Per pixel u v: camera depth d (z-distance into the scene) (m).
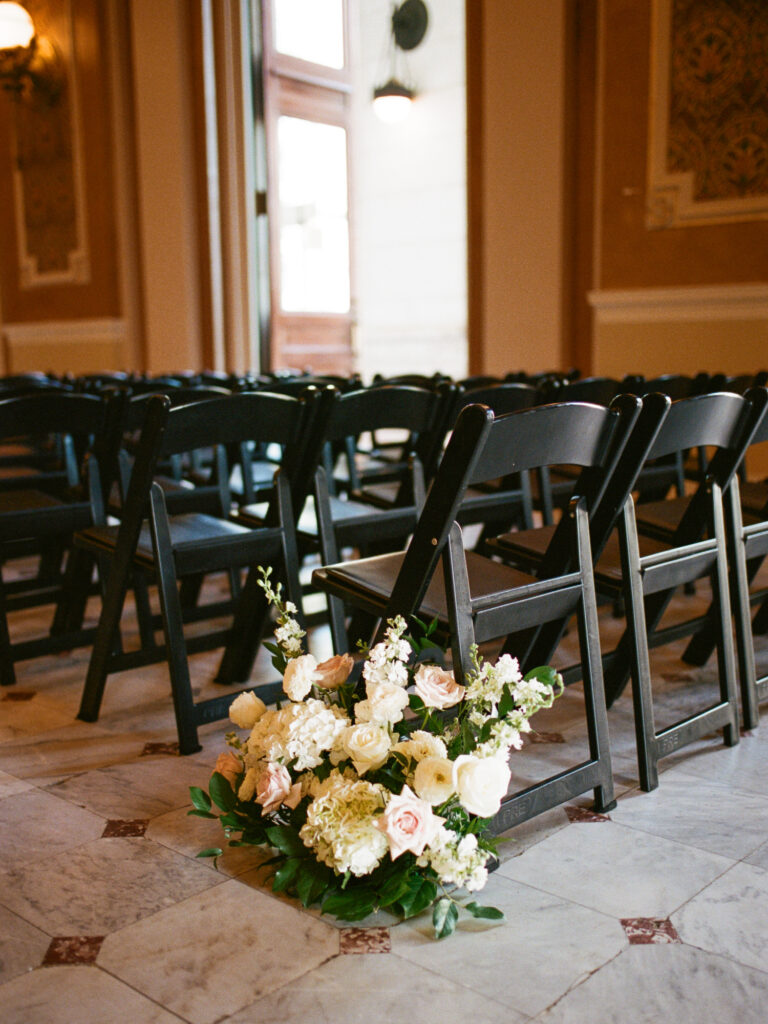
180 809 1.90
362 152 9.93
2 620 2.64
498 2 5.66
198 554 2.16
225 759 1.77
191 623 3.13
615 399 1.74
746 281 5.03
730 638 2.16
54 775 2.06
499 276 5.96
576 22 5.47
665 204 5.23
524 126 5.69
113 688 2.62
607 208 5.46
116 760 2.14
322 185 8.09
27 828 1.82
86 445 3.45
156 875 1.65
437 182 9.41
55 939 1.46
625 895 1.57
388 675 1.60
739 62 4.87
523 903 1.55
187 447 2.08
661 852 1.71
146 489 2.10
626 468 1.84
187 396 2.72
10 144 8.78
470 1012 1.29
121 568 2.25
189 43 7.44
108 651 2.34
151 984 1.35
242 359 7.84
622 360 5.54
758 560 2.96
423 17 9.19
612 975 1.37
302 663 1.66
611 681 2.38
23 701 2.53
